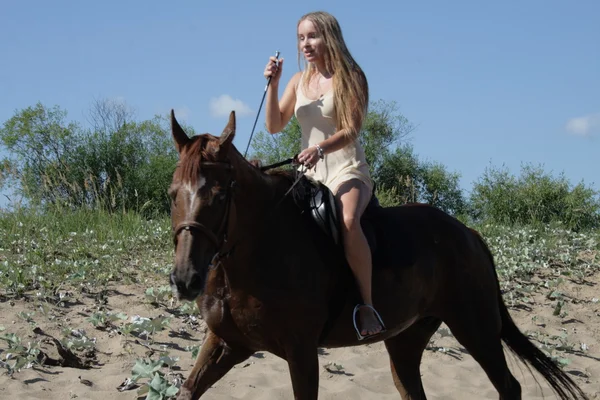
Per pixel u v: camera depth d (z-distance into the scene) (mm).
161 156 25125
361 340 4414
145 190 23922
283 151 26672
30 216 9539
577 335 7816
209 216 3441
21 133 23922
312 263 4035
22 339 6012
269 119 4609
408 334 5105
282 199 4051
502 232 11914
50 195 10320
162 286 7477
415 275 4570
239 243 3805
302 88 4566
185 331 6621
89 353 5938
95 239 9016
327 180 4445
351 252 4156
